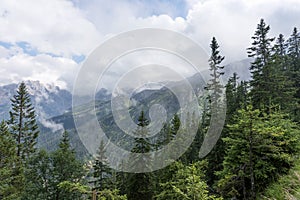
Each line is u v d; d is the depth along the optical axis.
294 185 12.01
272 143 12.20
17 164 31.00
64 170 35.53
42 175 36.88
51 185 35.22
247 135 11.91
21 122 36.00
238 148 12.87
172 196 13.01
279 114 14.50
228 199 13.45
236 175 12.44
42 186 36.19
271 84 24.41
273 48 26.00
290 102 27.45
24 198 33.66
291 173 12.84
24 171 33.47
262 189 12.87
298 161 13.64
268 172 12.70
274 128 11.64
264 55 25.67
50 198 34.97
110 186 18.91
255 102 24.66
